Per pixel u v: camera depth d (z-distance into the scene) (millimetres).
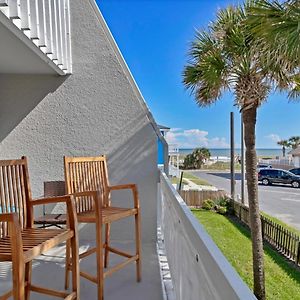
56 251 3480
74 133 3846
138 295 2443
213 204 10570
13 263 1535
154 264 3082
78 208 2643
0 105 3832
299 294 4125
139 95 3850
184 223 1641
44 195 3709
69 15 3789
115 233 3865
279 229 5910
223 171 31109
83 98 3836
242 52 4980
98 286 2303
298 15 3215
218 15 5246
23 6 2400
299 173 14922
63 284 2635
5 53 2938
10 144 3838
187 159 35250
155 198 3816
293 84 4941
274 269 4992
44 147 3846
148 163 3834
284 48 3391
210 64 5250
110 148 3844
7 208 2014
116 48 3832
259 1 3514
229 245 6309
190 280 1457
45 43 2828
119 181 3830
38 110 3844
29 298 2232
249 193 5414
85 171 2766
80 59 3832
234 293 728
